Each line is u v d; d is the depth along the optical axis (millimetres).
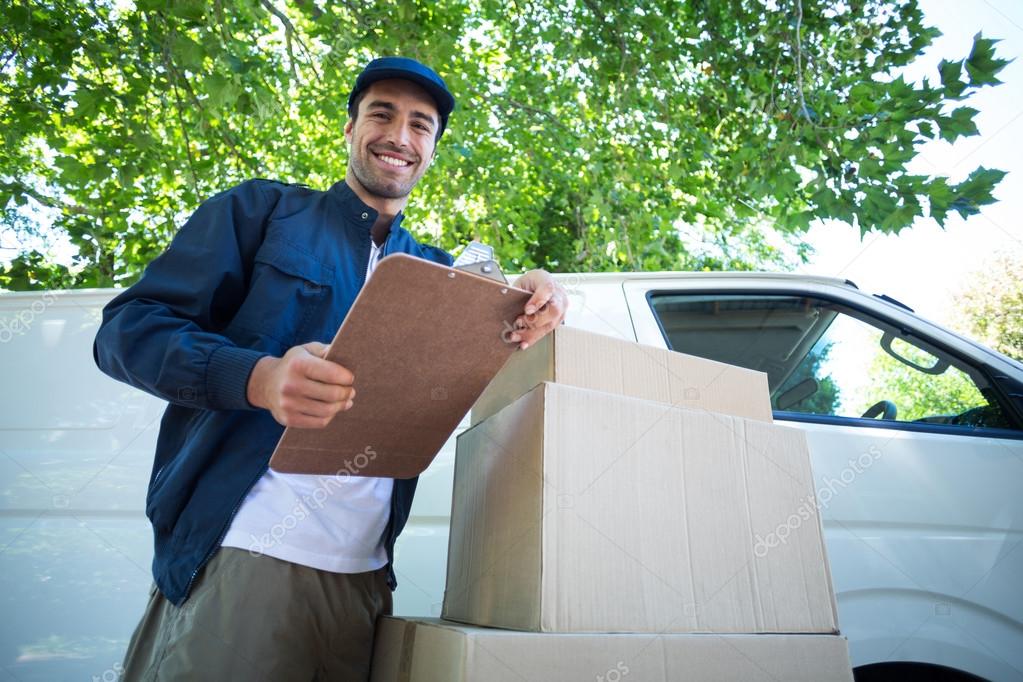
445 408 1171
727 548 1206
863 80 3631
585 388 1201
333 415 1010
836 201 3293
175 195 4703
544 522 1041
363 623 1286
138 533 1795
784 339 2285
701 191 5504
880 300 2305
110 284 4246
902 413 2129
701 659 1063
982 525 1862
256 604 1115
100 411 1927
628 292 2309
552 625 993
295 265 1316
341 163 6586
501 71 6613
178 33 3348
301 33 5703
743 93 4238
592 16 4590
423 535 1888
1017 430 1996
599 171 5477
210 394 1042
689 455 1229
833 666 1185
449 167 5340
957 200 2887
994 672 1728
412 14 3812
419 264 882
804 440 1395
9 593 1722
